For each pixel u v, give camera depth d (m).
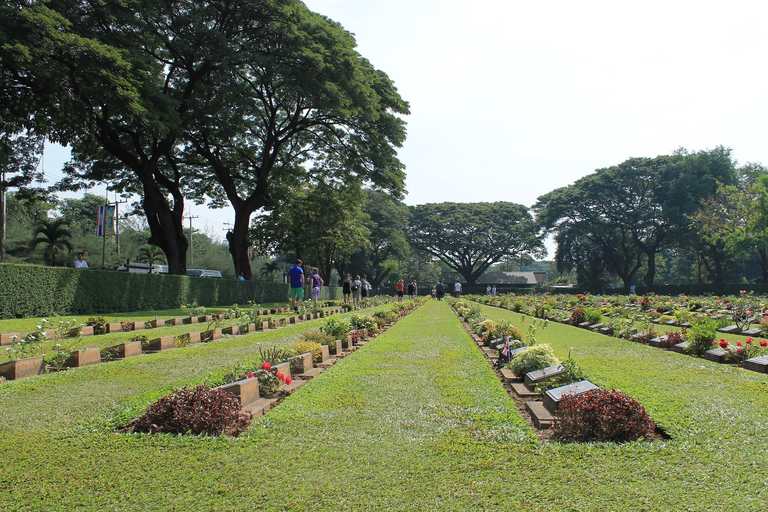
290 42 25.91
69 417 5.42
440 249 82.81
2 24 15.57
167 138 25.41
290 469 4.09
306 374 7.87
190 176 34.69
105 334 12.45
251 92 26.22
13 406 5.84
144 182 25.47
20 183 25.27
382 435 4.89
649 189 61.09
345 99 27.03
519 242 81.88
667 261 91.56
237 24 26.20
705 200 53.22
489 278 98.50
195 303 16.58
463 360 9.02
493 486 3.68
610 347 10.53
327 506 3.46
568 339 12.22
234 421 5.29
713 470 3.80
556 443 4.50
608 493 3.50
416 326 16.73
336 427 5.15
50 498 3.62
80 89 18.12
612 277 84.62
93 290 17.62
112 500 3.59
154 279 21.16
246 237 32.84
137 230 80.25
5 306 14.30
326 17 29.11
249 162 34.03
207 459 4.31
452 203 85.12
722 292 51.38
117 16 20.12
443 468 4.04
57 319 13.53
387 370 8.16
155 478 3.94
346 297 26.94
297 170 36.19
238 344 10.98
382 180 32.75
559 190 72.00
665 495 3.43
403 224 74.69
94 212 69.69
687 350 9.59
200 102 25.83
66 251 48.38
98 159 27.16
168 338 10.62
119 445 4.62
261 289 32.78
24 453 4.42
